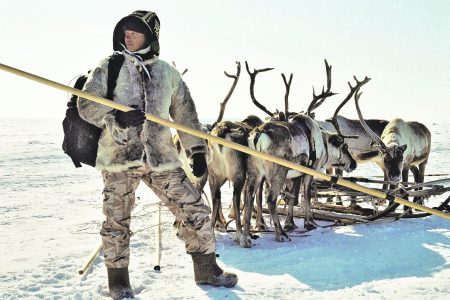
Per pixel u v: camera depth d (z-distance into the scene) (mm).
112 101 3939
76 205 10250
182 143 4578
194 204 4461
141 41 4297
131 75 4207
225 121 7324
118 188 4250
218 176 7262
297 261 5820
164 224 7828
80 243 6684
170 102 4391
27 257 5934
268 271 5422
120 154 4180
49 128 62031
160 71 4324
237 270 5477
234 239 7062
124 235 4320
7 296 4477
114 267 4309
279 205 9750
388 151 10141
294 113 8562
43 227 7828
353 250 6172
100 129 4230
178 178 4379
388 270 5387
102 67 4168
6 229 7684
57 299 4387
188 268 5383
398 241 6570
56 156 23922
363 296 4422
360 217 8094
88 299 4359
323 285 4844
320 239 6895
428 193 8289
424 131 11484
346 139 11656
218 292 4484
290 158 7199
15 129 58250
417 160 11289
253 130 7082
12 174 16719
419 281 4828
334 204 9805
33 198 11305
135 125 3887
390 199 5180
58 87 3777
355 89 9578
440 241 6629
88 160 4227
